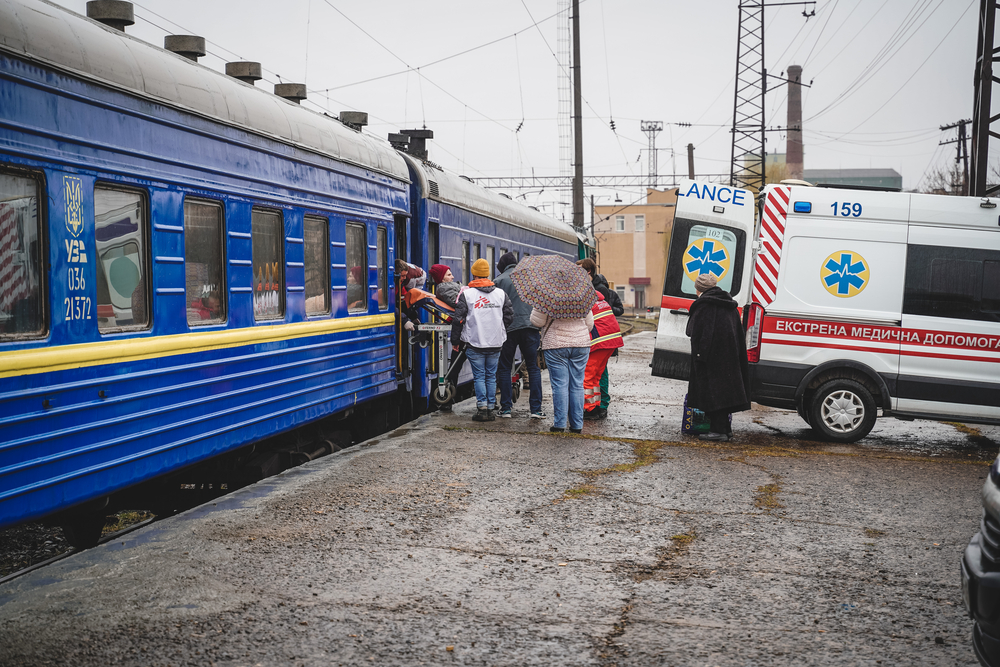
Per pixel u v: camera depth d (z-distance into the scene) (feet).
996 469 10.69
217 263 20.67
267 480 21.56
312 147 25.41
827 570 15.71
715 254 30.99
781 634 12.69
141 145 17.61
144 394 17.63
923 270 30.07
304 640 12.01
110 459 16.65
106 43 16.90
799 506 20.43
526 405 37.73
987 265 29.89
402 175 33.47
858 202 30.37
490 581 14.67
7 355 14.01
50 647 11.45
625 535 17.63
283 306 23.94
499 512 19.07
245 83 23.24
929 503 21.07
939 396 29.99
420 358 34.83
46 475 14.96
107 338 16.51
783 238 30.45
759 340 30.58
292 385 24.43
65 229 15.39
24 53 14.38
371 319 30.32
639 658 11.75
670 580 14.97
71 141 15.55
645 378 53.11
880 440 32.45
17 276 14.43
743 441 30.07
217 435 20.56
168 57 19.40
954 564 16.26
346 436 31.73
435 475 22.44
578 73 95.04
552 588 14.42
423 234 35.53
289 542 16.37
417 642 12.08
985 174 50.37
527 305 32.89
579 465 24.31
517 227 54.49
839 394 30.42
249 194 21.93
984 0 50.06
